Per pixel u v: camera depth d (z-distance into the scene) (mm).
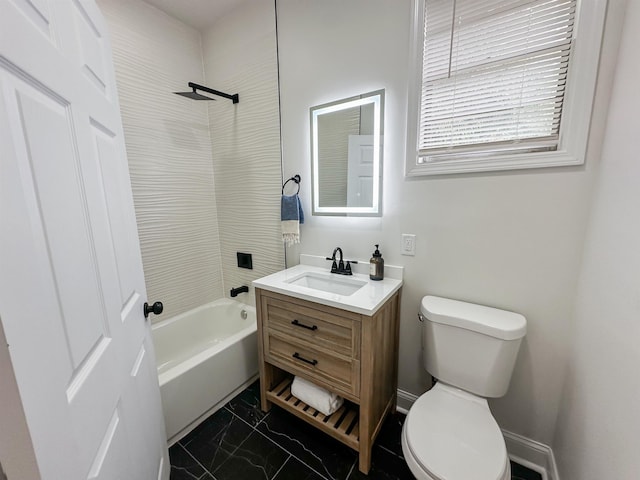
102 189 776
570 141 1026
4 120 418
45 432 450
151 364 1097
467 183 1258
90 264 665
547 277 1147
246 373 1843
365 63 1430
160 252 2031
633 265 682
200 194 2248
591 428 850
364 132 1493
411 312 1509
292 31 1651
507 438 1334
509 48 1118
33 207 474
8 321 394
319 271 1703
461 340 1186
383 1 1338
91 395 606
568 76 1013
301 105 1698
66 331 538
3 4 427
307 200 1786
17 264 422
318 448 1405
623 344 703
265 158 1950
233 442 1443
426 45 1275
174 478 1253
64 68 613
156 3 1816
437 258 1385
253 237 2168
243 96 1970
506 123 1164
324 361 1327
